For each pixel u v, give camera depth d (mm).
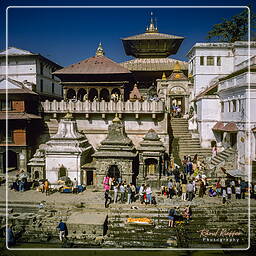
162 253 14703
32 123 29172
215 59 34344
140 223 17203
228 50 34188
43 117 29453
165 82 36844
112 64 32625
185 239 15945
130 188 19625
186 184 20344
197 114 31594
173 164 25484
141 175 23672
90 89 31938
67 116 25375
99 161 23422
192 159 27328
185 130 31500
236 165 24219
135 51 45219
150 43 43938
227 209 18547
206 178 22703
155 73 41094
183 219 17422
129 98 35094
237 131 24438
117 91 32844
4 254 14711
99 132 28609
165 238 16078
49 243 15883
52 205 19688
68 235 16406
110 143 24016
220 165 24109
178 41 43656
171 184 20953
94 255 14531
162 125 28281
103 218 17328
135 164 24922
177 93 36438
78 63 33094
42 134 29469
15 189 23219
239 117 24109
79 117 29109
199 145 29547
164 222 17453
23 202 20172
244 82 23234
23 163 27984
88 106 28422
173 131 31375
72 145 24422
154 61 42750
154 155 23531
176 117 34875
